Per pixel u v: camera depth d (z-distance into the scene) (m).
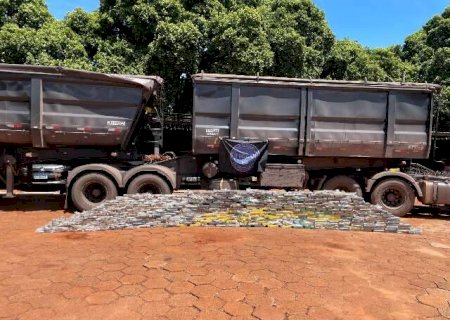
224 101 7.71
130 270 4.16
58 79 7.21
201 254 4.79
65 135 7.41
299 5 15.90
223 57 14.27
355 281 4.00
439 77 18.03
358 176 8.34
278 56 15.06
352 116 7.93
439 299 3.59
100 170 7.46
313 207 6.66
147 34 15.12
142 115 8.08
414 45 22.70
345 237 5.92
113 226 6.13
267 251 5.00
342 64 17.38
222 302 3.39
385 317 3.20
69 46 13.67
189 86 15.97
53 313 3.13
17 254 4.71
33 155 7.76
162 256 4.68
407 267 4.53
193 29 13.48
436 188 7.85
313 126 7.91
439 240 5.96
